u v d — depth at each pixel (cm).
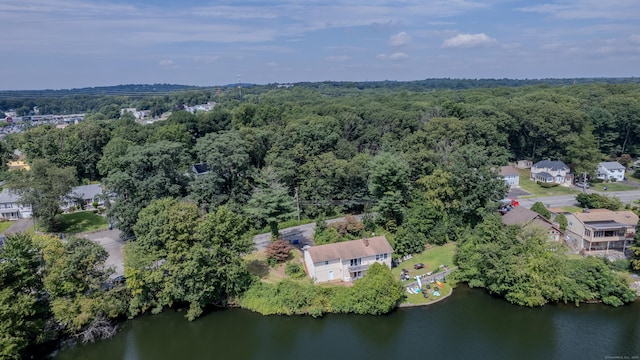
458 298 5809
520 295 5506
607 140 12162
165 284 5419
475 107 12575
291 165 8706
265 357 4688
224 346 4928
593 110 12281
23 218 8850
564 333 4972
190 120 12975
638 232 5878
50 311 4841
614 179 10938
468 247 6244
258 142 9900
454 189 7531
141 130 12325
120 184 7012
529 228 6103
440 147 9438
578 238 6856
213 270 5509
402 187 7512
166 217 5578
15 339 4206
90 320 5003
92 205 9256
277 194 6875
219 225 5594
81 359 4747
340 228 7100
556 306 5550
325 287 5616
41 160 7850
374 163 7488
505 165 10944
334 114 13288
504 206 8575
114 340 5053
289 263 6431
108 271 5212
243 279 5741
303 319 5400
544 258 5594
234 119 12681
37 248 4909
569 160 11181
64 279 4825
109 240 7481
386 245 6231
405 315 5428
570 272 5691
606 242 6619
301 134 10069
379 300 5344
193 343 4984
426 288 5938
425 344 4847
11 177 8888
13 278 4553
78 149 11088
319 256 5928
